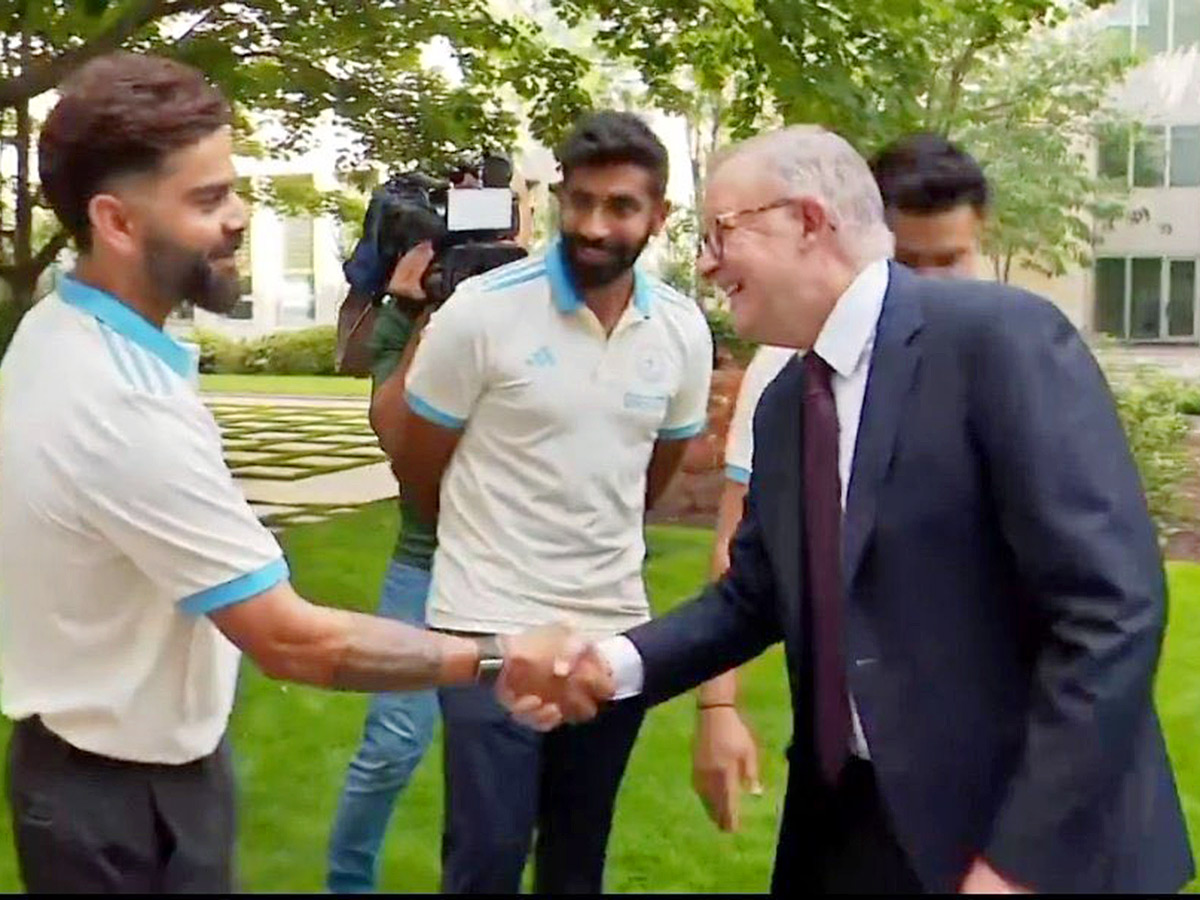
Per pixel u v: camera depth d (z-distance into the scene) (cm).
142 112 196
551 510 291
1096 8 940
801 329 205
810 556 207
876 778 197
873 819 205
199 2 808
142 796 209
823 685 205
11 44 882
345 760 480
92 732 205
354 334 398
